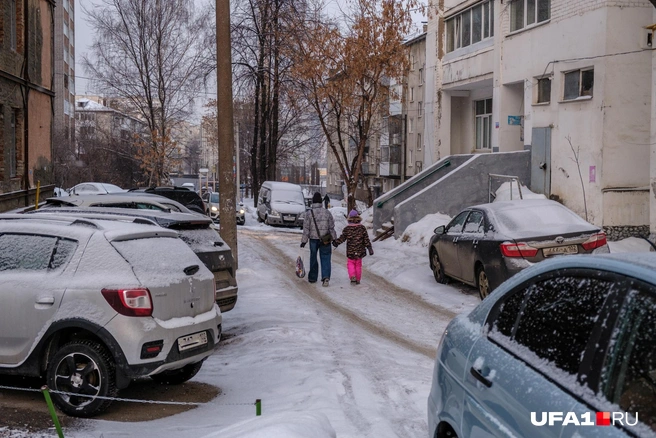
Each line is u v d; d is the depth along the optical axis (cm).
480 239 1156
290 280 1490
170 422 586
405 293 1346
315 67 2570
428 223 2070
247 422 438
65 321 600
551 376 283
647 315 250
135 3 4062
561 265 326
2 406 616
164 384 731
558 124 2041
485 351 346
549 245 1052
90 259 621
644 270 264
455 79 2883
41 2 2430
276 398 660
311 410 597
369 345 892
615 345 258
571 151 1970
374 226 2464
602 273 288
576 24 1934
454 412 362
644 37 1809
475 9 2714
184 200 2009
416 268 1582
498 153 2219
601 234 1080
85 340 603
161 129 4238
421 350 884
